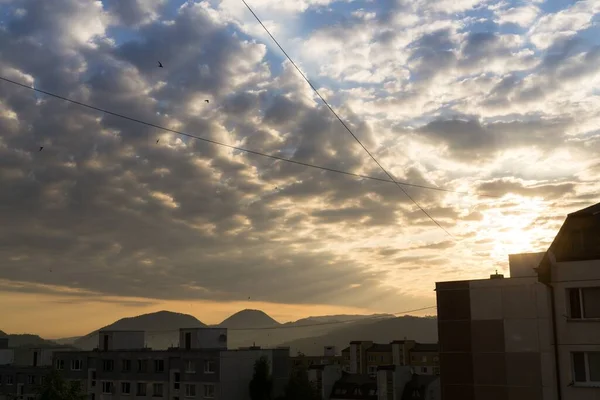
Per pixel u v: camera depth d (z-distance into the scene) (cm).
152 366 9181
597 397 3173
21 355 14100
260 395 8644
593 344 3244
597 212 3372
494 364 3481
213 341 9625
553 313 3381
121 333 10231
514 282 3512
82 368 9975
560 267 3400
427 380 10888
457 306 3653
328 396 11644
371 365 17250
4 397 10681
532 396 3344
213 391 8519
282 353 9488
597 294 3303
